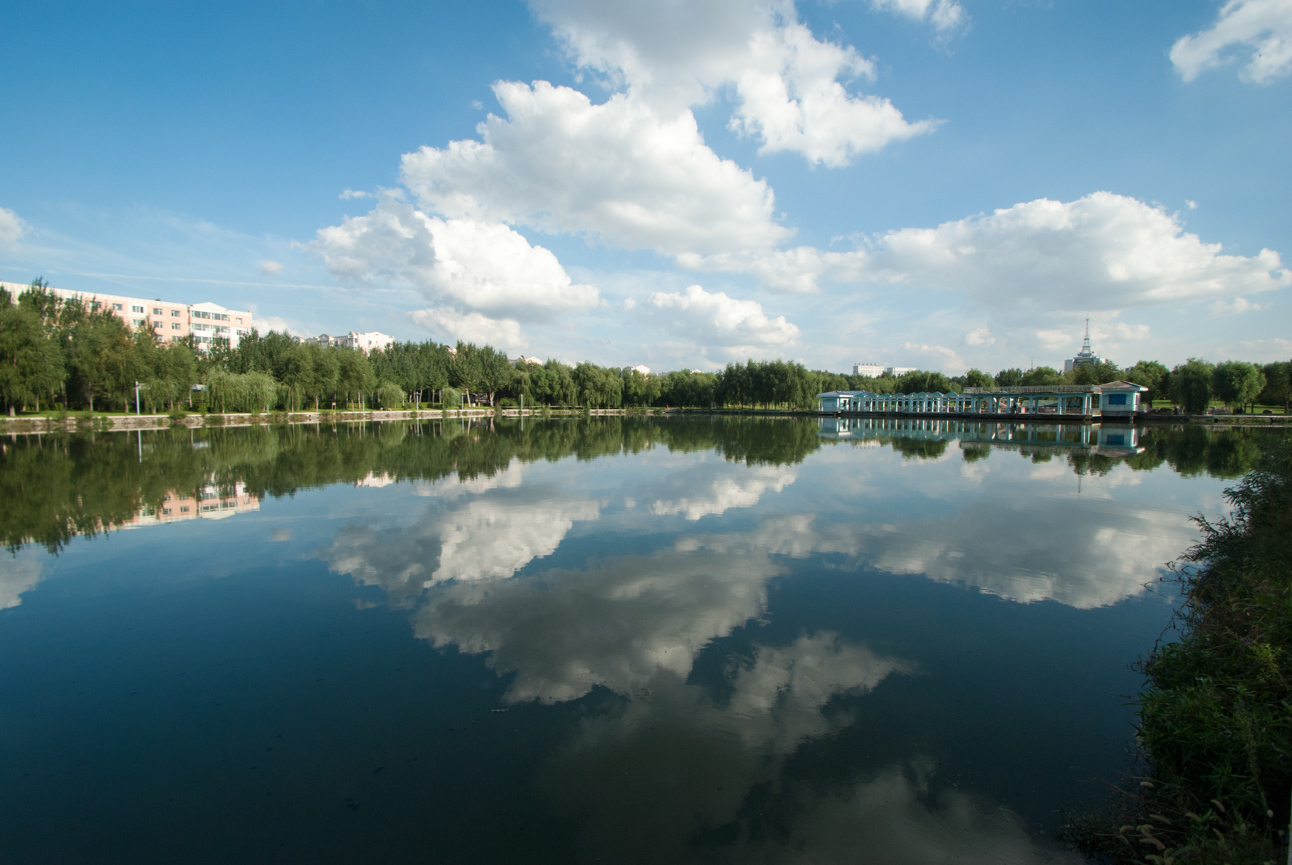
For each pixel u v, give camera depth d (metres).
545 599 8.19
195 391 56.72
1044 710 5.39
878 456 26.67
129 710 5.45
